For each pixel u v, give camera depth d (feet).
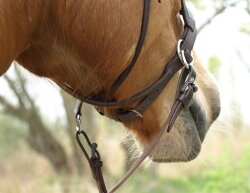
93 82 6.59
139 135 7.27
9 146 58.85
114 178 36.68
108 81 6.55
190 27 7.04
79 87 6.68
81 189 33.73
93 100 6.84
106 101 6.82
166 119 6.97
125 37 6.12
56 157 43.70
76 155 41.39
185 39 6.95
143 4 6.16
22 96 42.55
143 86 6.76
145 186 34.27
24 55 6.33
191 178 30.35
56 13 5.90
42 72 6.56
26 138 47.21
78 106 7.41
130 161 7.99
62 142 46.09
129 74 6.60
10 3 5.63
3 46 5.71
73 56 6.25
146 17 6.16
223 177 23.75
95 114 39.45
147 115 7.00
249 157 24.40
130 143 7.99
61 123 44.09
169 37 6.73
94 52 6.15
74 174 39.86
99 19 5.95
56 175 41.83
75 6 5.86
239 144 29.01
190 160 7.27
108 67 6.34
